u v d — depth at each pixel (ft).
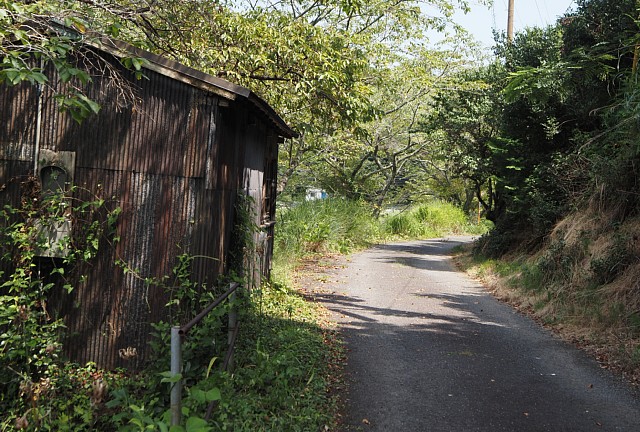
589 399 19.83
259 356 20.26
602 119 44.50
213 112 22.38
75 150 21.83
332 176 96.02
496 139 55.62
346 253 64.64
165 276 22.25
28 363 19.77
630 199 36.29
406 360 24.08
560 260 37.81
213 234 22.90
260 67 37.68
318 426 16.74
